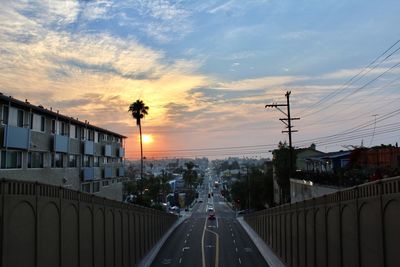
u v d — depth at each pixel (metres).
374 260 16.78
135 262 39.53
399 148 39.34
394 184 14.99
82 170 54.16
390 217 15.34
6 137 34.34
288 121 56.75
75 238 21.92
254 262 40.44
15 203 14.77
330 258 23.55
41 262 17.22
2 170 34.47
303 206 31.00
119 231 33.19
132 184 132.50
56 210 19.23
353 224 19.36
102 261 27.61
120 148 74.44
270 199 97.25
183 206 155.62
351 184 33.06
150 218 50.00
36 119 40.88
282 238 40.50
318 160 68.06
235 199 135.50
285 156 73.62
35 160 41.00
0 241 13.63
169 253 46.53
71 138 50.34
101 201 27.47
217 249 48.59
